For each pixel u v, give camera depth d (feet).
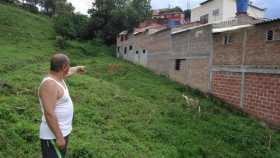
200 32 57.00
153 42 83.97
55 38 117.60
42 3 202.08
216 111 43.50
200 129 33.19
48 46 100.12
